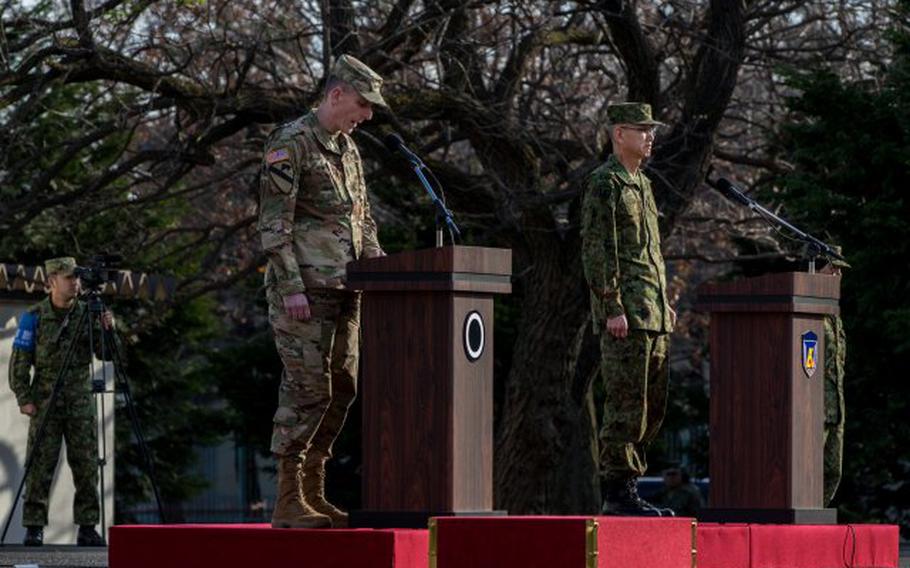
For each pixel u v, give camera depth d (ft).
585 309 125.18
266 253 48.93
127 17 114.62
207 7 114.73
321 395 49.34
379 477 48.70
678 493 131.64
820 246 67.36
